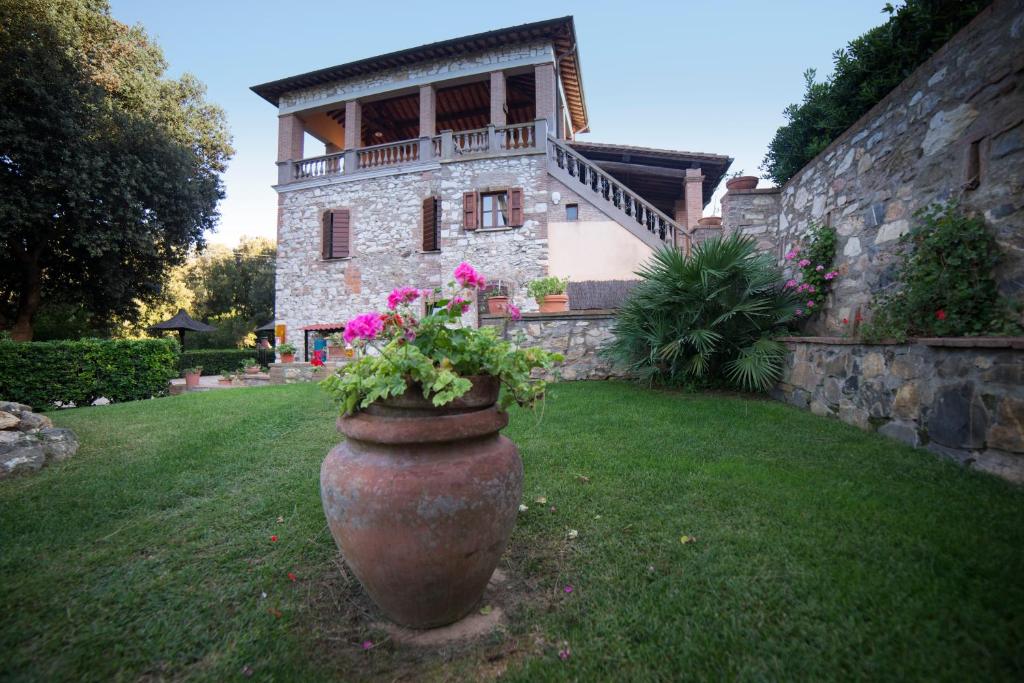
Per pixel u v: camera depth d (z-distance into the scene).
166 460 3.36
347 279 12.84
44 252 12.34
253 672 1.36
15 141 9.70
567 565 1.88
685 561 1.80
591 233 10.74
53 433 3.67
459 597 1.53
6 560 1.98
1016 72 2.51
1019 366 2.13
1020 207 2.47
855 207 4.07
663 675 1.28
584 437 3.49
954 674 1.15
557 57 12.30
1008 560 1.57
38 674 1.35
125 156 11.52
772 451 2.99
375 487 1.38
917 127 3.31
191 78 17.77
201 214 14.15
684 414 3.98
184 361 17.38
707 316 4.88
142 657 1.42
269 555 2.04
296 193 13.45
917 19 3.96
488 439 1.59
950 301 2.65
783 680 1.20
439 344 1.62
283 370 9.83
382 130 16.25
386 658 1.44
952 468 2.38
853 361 3.42
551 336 6.26
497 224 11.40
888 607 1.42
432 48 11.73
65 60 10.90
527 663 1.36
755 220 5.88
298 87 13.42
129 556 2.04
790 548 1.81
